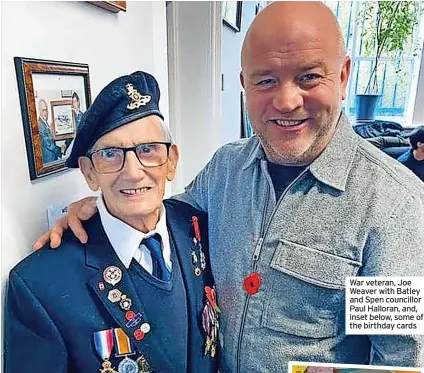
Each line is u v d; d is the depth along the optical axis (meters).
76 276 0.78
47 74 0.89
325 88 0.79
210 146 2.74
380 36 4.38
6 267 0.78
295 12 0.77
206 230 1.02
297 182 0.87
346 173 0.83
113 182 0.77
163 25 1.65
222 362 0.94
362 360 0.87
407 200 0.79
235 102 3.68
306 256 0.84
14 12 0.79
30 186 0.85
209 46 2.58
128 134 0.76
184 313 0.85
